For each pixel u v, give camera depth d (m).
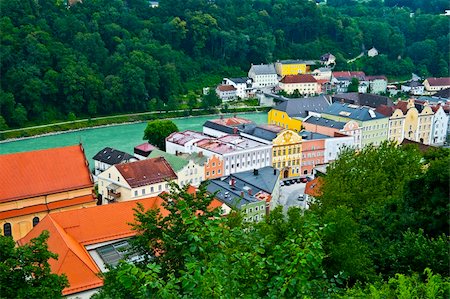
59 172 78.75
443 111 170.50
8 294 38.19
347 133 145.88
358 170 63.03
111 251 61.25
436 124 169.38
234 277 20.67
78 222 62.16
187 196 37.31
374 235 44.97
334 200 56.94
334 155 137.88
